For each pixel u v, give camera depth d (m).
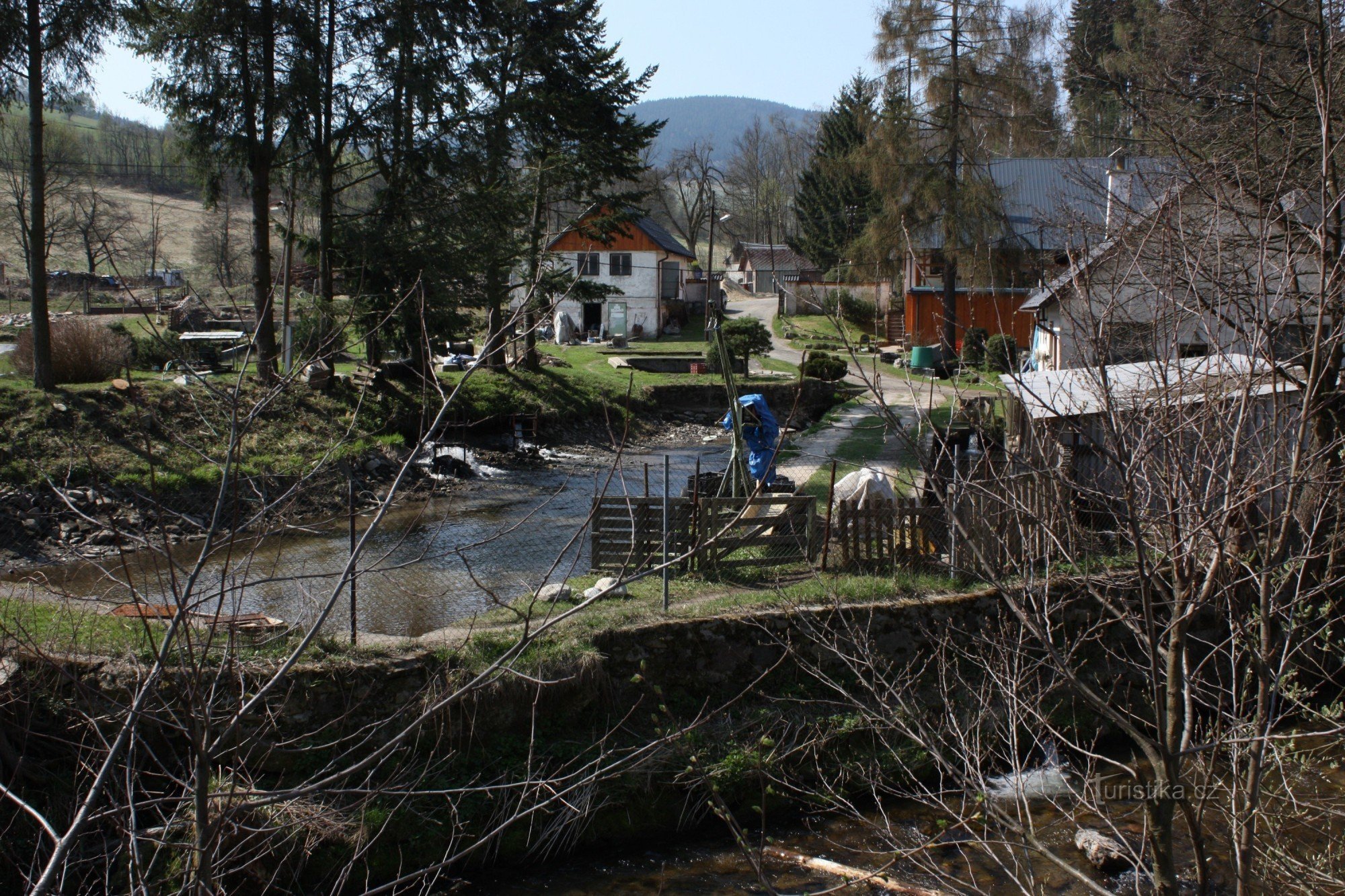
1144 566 4.07
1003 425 12.86
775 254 79.12
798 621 10.66
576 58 31.53
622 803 8.98
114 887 6.70
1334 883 5.84
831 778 9.50
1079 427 4.32
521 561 15.60
